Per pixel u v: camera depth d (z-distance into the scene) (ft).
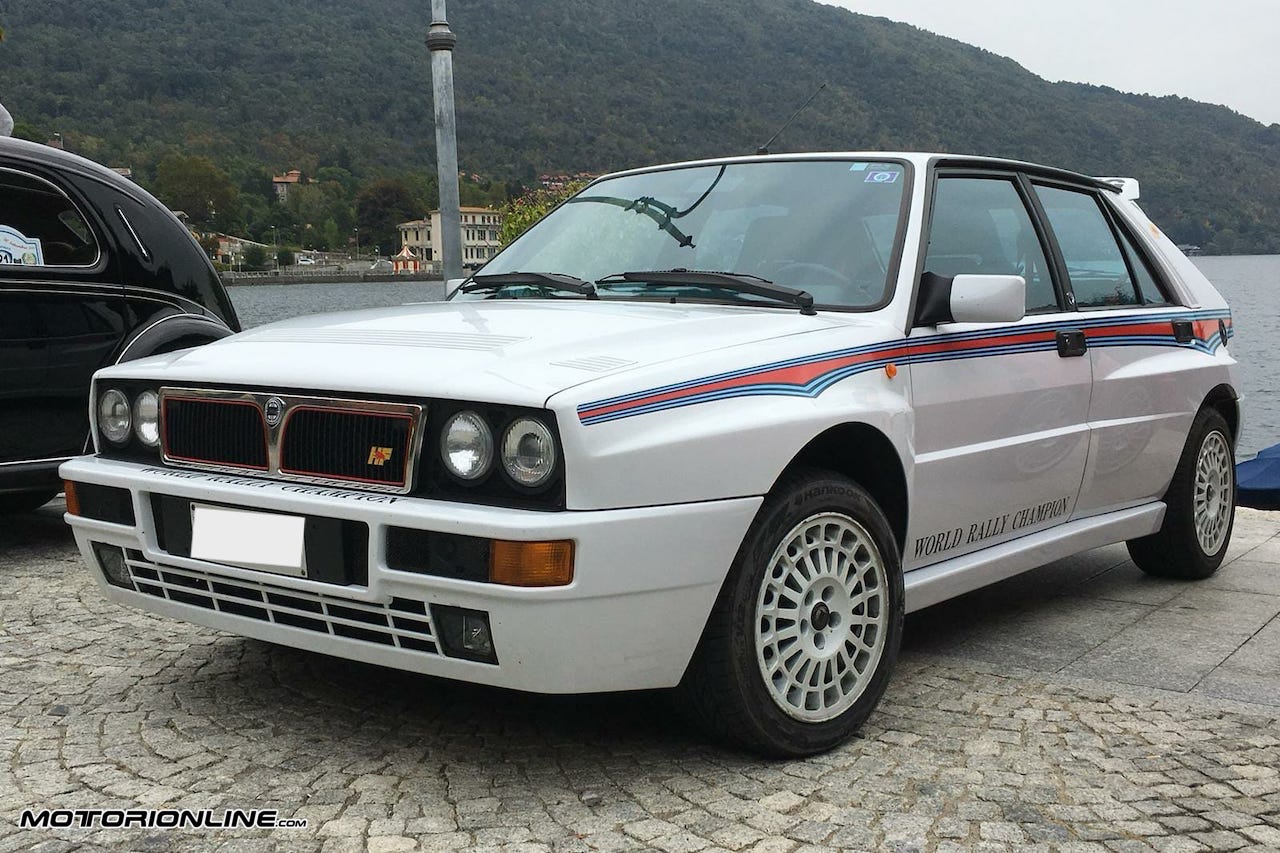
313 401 9.48
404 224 370.32
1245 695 11.96
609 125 599.57
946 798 9.29
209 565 9.87
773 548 9.78
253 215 410.52
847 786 9.52
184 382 10.34
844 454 11.32
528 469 8.64
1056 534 13.96
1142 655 13.35
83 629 13.87
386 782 9.49
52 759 9.95
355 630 9.50
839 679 10.42
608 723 10.84
